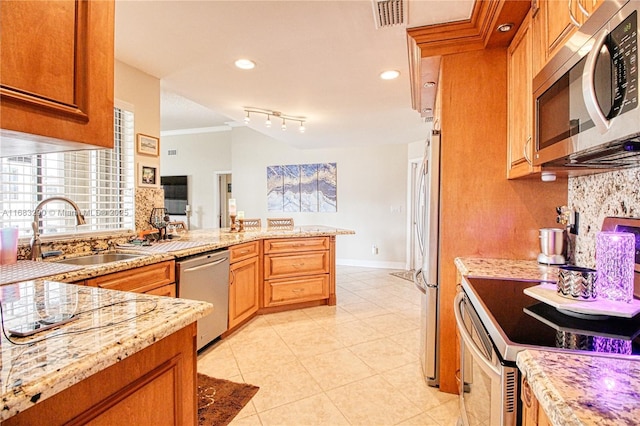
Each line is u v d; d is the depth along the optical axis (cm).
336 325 321
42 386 58
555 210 196
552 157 119
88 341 74
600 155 109
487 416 99
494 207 202
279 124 441
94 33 82
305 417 182
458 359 201
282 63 254
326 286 378
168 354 91
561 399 59
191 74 278
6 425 58
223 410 188
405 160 600
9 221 200
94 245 235
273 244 350
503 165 200
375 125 449
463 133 203
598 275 115
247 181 690
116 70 256
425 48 205
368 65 258
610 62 80
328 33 211
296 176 663
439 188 208
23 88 68
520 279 153
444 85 205
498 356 88
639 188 130
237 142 693
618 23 77
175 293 229
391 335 296
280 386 213
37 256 192
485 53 200
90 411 70
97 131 83
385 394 204
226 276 283
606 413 54
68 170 238
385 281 508
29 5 69
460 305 136
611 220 144
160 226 288
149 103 285
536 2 143
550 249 184
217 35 214
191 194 727
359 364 242
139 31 209
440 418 181
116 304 101
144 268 204
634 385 64
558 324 99
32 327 81
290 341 283
